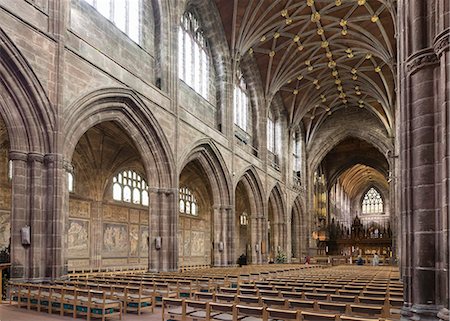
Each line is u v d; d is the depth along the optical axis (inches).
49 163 628.1
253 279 709.3
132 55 895.7
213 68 1312.7
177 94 1002.7
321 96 1908.2
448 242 332.2
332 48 1540.4
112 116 808.9
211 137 1178.0
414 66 403.5
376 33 1386.6
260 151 1584.6
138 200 1347.2
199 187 1670.8
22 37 588.4
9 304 559.2
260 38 1378.0
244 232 1911.9
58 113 639.8
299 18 1342.3
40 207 615.5
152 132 909.2
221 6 1236.5
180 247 1524.4
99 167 1153.4
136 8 939.3
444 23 355.3
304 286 555.5
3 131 871.7
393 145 1919.3
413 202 402.0
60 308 486.0
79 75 700.0
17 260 588.1
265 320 323.9
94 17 782.5
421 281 385.4
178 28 1028.5
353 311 358.6
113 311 494.0
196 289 567.8
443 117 350.0
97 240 1143.6
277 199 1785.2
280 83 1628.9
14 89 589.3
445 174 342.3
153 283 554.6
